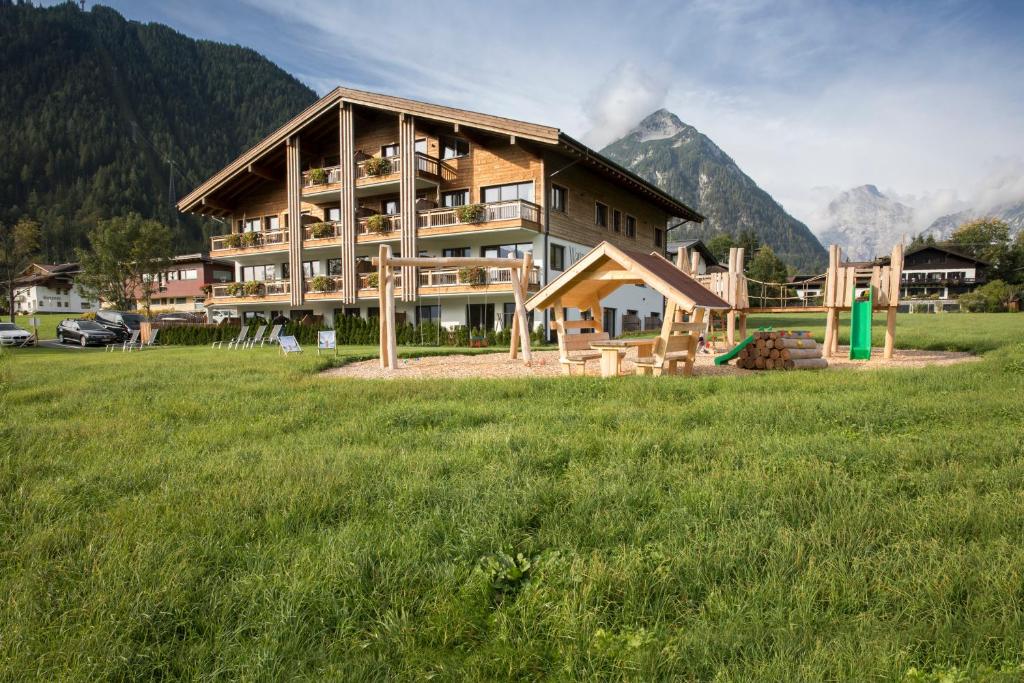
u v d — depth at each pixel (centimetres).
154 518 338
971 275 8825
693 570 265
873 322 3222
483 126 2617
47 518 346
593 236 3173
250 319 3462
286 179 3550
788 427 545
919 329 2406
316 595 250
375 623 236
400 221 2889
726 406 633
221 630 231
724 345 1889
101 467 459
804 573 258
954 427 530
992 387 728
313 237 3247
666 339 970
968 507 319
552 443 485
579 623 229
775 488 361
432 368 1355
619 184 3375
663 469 418
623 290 3366
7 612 240
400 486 381
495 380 887
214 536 317
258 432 595
